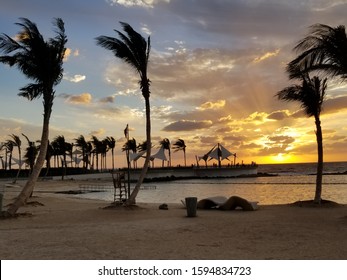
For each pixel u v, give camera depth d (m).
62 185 63.72
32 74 17.70
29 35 17.34
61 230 12.56
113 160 108.69
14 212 16.78
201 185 69.06
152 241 10.33
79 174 94.06
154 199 37.81
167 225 13.57
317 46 15.67
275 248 9.30
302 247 9.40
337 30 15.20
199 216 16.70
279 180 79.81
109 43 20.36
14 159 88.31
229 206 19.70
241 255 8.52
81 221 15.33
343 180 70.69
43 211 19.56
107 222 14.83
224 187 60.22
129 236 11.17
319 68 16.19
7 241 10.44
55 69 17.84
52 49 17.84
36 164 17.52
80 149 108.00
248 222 14.23
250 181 79.94
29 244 9.96
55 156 100.69
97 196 42.47
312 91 20.34
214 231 12.07
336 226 12.95
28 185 17.30
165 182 86.19
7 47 17.19
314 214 16.69
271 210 19.05
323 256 8.37
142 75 21.05
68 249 9.26
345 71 15.62
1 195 17.08
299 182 69.12
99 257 8.33
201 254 8.63
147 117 21.27
